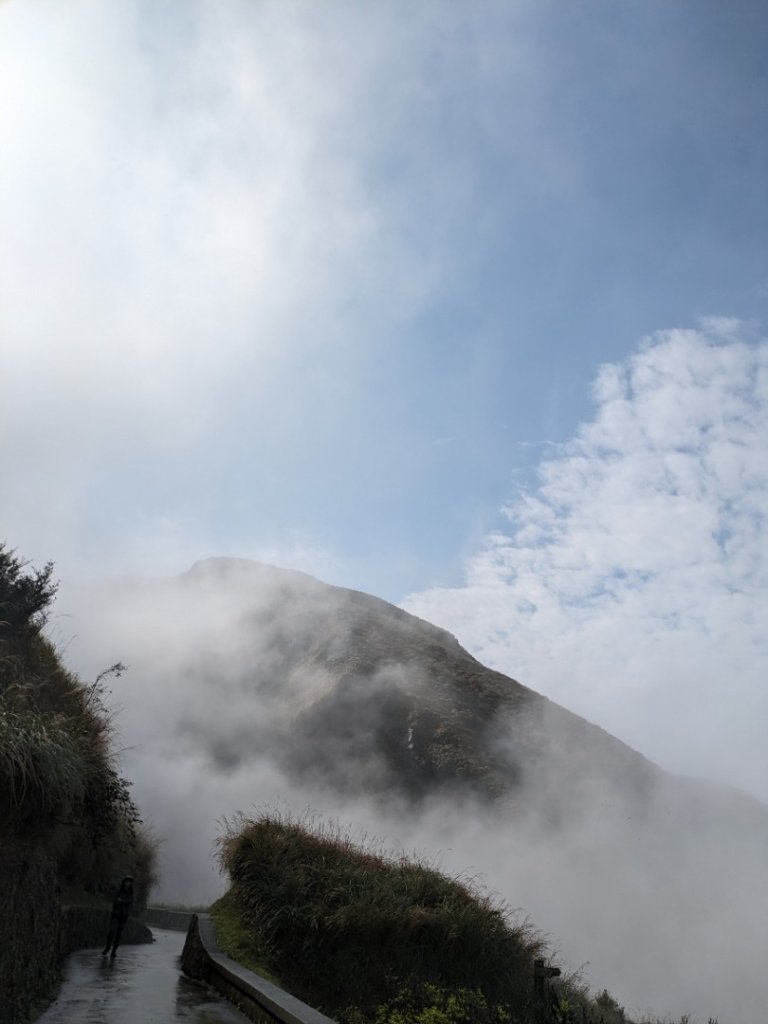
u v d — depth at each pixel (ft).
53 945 34.94
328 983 43.11
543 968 46.39
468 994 44.16
